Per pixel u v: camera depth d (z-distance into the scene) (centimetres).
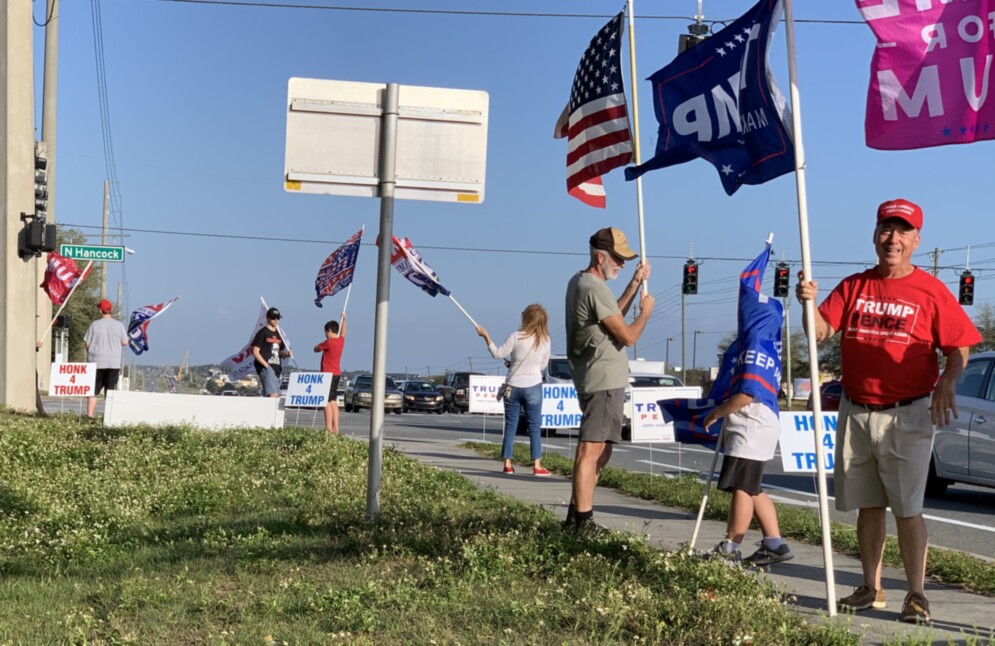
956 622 622
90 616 552
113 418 1647
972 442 1334
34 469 1157
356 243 1911
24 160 1928
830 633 530
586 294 752
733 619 542
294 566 675
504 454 1428
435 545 705
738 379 752
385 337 836
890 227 635
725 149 711
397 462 1293
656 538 898
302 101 816
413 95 826
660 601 566
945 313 627
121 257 2245
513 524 776
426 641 511
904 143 631
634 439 1544
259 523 840
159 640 520
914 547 622
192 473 1166
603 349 757
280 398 1719
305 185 819
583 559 648
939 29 623
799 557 845
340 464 1212
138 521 893
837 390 2417
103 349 1919
